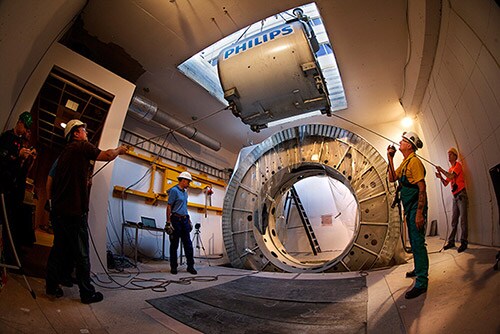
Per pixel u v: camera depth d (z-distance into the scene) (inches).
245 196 237.5
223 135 342.0
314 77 169.3
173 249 171.2
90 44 185.2
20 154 99.8
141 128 268.1
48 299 87.7
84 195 97.6
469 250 131.5
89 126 187.3
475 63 109.1
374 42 189.6
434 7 127.6
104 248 150.4
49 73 141.0
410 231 99.7
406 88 218.7
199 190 323.0
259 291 129.6
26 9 79.7
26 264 114.7
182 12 167.5
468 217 149.2
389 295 101.7
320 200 383.6
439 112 172.1
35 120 172.4
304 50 165.3
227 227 232.1
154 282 137.9
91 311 86.8
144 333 76.5
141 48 197.0
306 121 308.3
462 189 147.5
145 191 256.5
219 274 176.7
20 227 108.3
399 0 158.6
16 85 105.8
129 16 171.2
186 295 117.2
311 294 120.6
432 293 88.4
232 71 179.8
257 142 360.8
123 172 242.1
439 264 124.6
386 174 188.7
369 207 190.5
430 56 154.1
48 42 126.4
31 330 66.0
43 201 186.2
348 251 187.0
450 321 65.6
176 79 233.9
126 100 169.5
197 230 288.2
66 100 171.0
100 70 159.0
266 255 213.3
